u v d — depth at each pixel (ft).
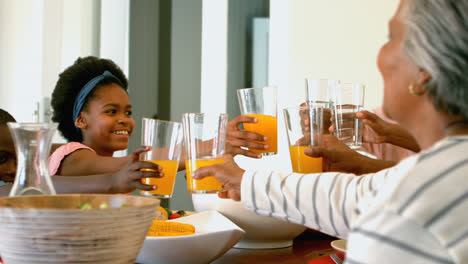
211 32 13.99
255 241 3.87
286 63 13.03
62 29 12.12
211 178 3.64
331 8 12.44
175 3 13.96
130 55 13.61
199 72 14.01
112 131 6.84
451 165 1.76
